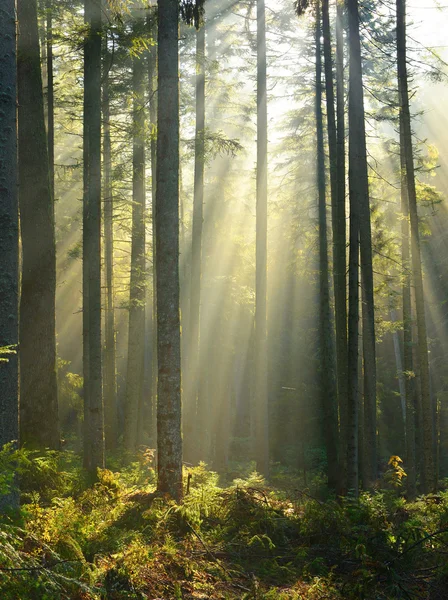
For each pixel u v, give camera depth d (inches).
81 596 209.0
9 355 257.8
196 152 672.4
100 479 406.3
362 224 585.9
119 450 731.4
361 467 646.5
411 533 308.8
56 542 233.6
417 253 629.3
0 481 191.0
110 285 858.8
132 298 777.6
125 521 322.0
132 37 474.6
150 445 854.5
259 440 664.4
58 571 189.8
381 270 729.6
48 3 619.2
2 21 262.4
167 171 391.2
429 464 636.1
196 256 717.3
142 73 732.7
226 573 271.1
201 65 732.7
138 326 789.9
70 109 915.4
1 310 257.9
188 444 729.6
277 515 360.2
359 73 552.7
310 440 1113.4
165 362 382.3
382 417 1219.2
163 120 393.7
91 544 264.8
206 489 364.5
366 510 354.9
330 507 354.9
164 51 396.5
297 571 291.0
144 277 788.6
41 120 461.7
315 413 1123.9
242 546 313.0
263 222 677.3
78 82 653.9
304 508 370.9
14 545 201.2
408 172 629.3
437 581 275.7
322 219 844.0
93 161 475.2
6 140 262.5
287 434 1144.8
